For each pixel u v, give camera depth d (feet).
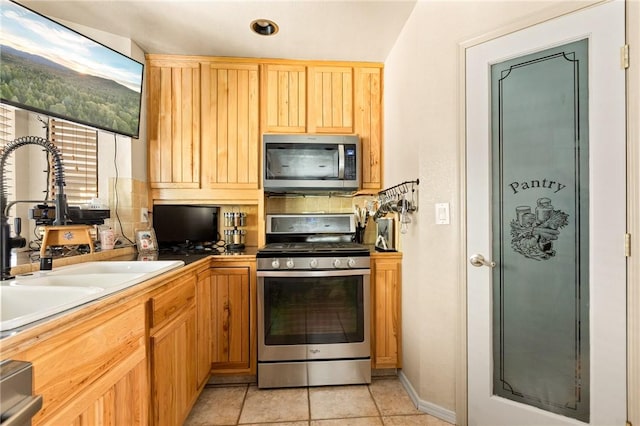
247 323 6.18
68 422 2.39
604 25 3.83
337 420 5.03
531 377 4.35
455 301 4.89
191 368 4.98
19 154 5.32
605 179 3.84
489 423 4.61
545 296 4.25
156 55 6.88
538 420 4.27
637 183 3.64
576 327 4.05
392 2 5.37
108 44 6.14
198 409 5.35
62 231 4.15
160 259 5.48
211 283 6.11
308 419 5.06
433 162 5.14
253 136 7.07
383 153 7.39
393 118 6.70
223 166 7.01
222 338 6.12
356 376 6.07
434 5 5.15
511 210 4.47
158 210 6.70
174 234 6.88
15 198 5.23
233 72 7.06
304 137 6.73
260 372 5.93
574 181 4.05
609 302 3.82
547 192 4.22
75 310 2.49
